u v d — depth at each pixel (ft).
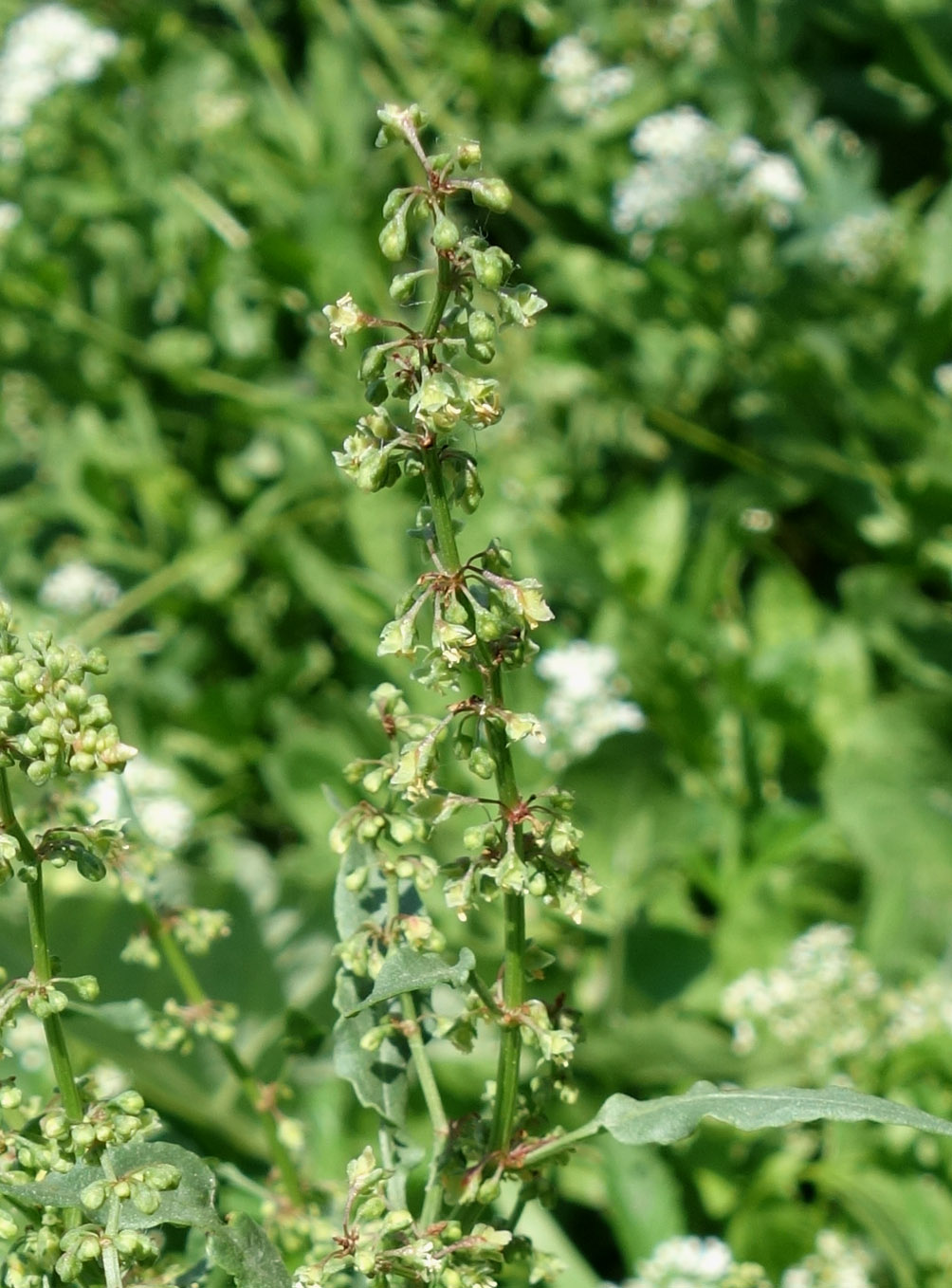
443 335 1.76
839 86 5.16
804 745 3.83
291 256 4.22
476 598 1.80
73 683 1.77
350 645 4.05
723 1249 2.62
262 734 4.12
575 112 4.87
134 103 4.87
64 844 1.80
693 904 3.75
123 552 4.47
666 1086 3.16
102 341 4.57
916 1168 2.98
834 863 3.64
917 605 3.89
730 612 4.22
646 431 4.59
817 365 4.23
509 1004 1.88
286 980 3.06
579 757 3.46
